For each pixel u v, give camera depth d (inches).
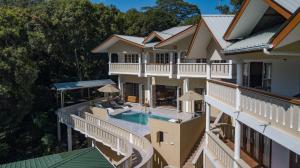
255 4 432.5
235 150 487.8
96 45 1565.0
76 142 1185.4
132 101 1375.5
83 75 1620.3
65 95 1476.4
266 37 415.8
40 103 1296.8
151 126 888.9
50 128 1205.7
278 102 344.8
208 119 674.8
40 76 1413.6
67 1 1513.3
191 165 810.2
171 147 839.7
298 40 307.0
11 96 1003.9
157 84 1253.7
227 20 626.5
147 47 1167.6
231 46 493.7
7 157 1050.7
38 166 314.7
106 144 856.3
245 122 439.5
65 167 311.7
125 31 1818.4
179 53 1087.6
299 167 454.3
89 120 1048.2
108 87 1262.3
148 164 575.8
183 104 1144.8
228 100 524.4
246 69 625.3
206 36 674.8
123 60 1386.6
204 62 1080.8
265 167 562.3
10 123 1047.0
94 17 1556.3
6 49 1006.4
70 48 1483.8
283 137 328.8
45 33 1331.2
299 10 261.4
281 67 518.6
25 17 1279.5
